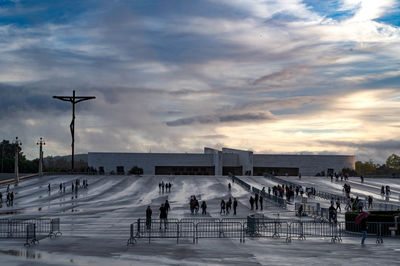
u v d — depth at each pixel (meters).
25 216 43.78
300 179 102.06
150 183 89.75
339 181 99.62
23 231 30.95
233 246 24.66
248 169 131.12
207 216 44.69
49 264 19.02
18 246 24.30
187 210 51.41
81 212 48.06
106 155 132.38
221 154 126.12
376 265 19.02
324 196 69.56
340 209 50.62
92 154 132.25
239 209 53.00
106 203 60.19
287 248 23.89
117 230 32.38
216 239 27.72
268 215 46.12
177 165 133.75
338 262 19.69
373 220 29.89
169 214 46.66
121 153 133.00
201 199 66.19
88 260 20.02
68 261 19.75
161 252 22.34
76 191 75.38
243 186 83.88
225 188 82.44
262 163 137.88
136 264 19.09
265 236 28.89
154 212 48.47
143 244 25.17
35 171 149.88
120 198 67.56
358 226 30.55
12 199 58.12
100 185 86.50
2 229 32.50
